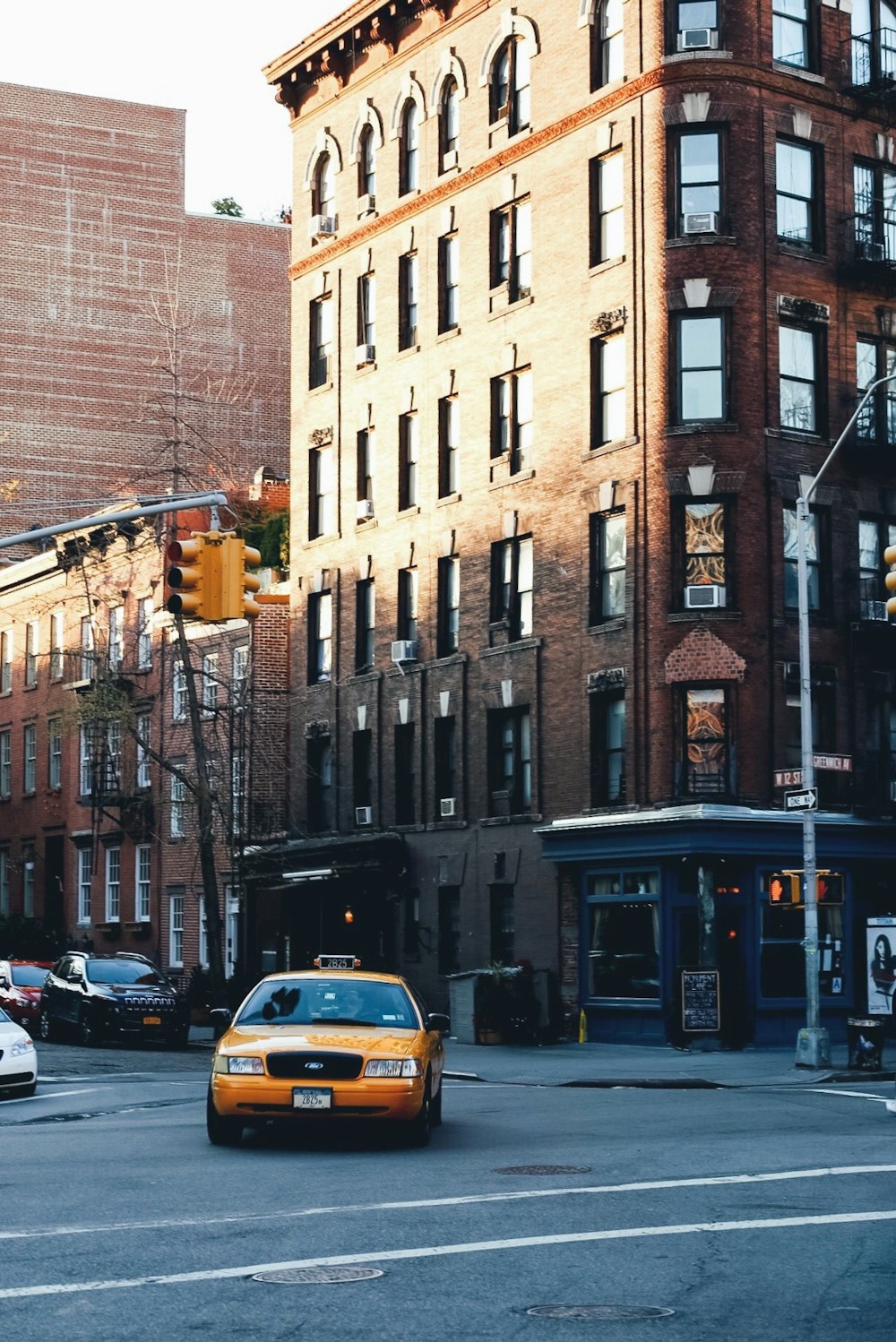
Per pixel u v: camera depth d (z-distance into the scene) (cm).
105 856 5734
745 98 3659
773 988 3553
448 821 4184
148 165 7025
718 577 3578
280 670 4909
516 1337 877
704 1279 1022
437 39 4384
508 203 4128
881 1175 1466
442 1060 1956
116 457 6819
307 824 4744
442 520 4291
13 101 6806
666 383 3619
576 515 3816
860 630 3700
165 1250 1124
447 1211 1277
